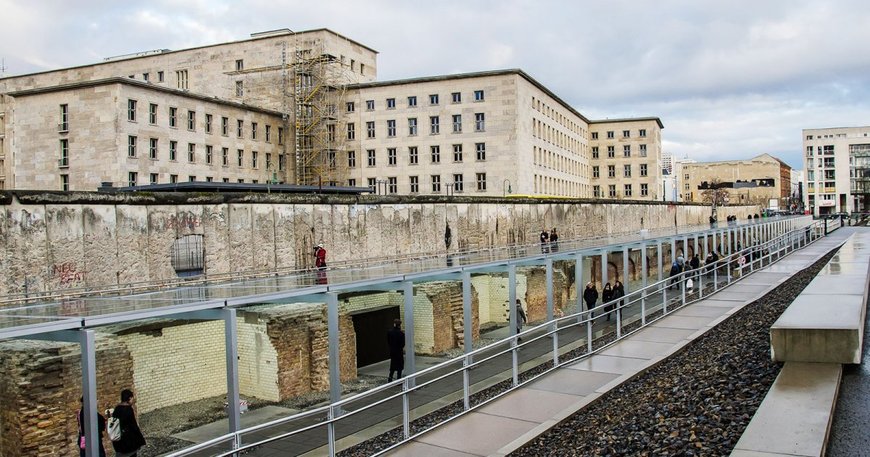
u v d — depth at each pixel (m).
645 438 11.16
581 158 99.75
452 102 67.00
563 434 12.37
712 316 23.14
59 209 20.53
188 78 71.56
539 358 20.34
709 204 103.06
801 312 15.17
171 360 17.73
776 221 68.88
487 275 31.58
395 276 19.30
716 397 12.59
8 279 19.25
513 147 65.44
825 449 9.23
